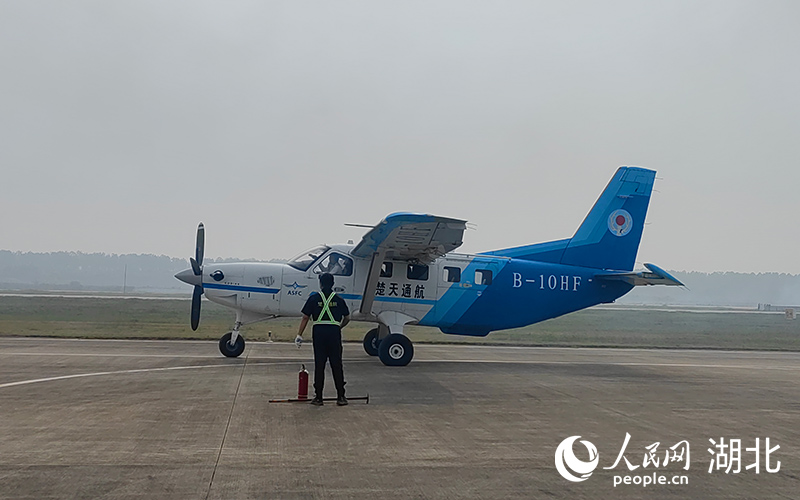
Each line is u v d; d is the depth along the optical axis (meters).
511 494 5.41
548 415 8.95
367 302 15.01
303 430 7.55
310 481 5.58
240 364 14.03
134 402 9.09
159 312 38.66
